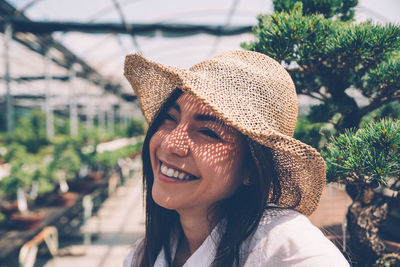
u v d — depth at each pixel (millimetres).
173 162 691
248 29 7004
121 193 8227
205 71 750
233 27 7012
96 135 11117
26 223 3484
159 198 723
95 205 6680
